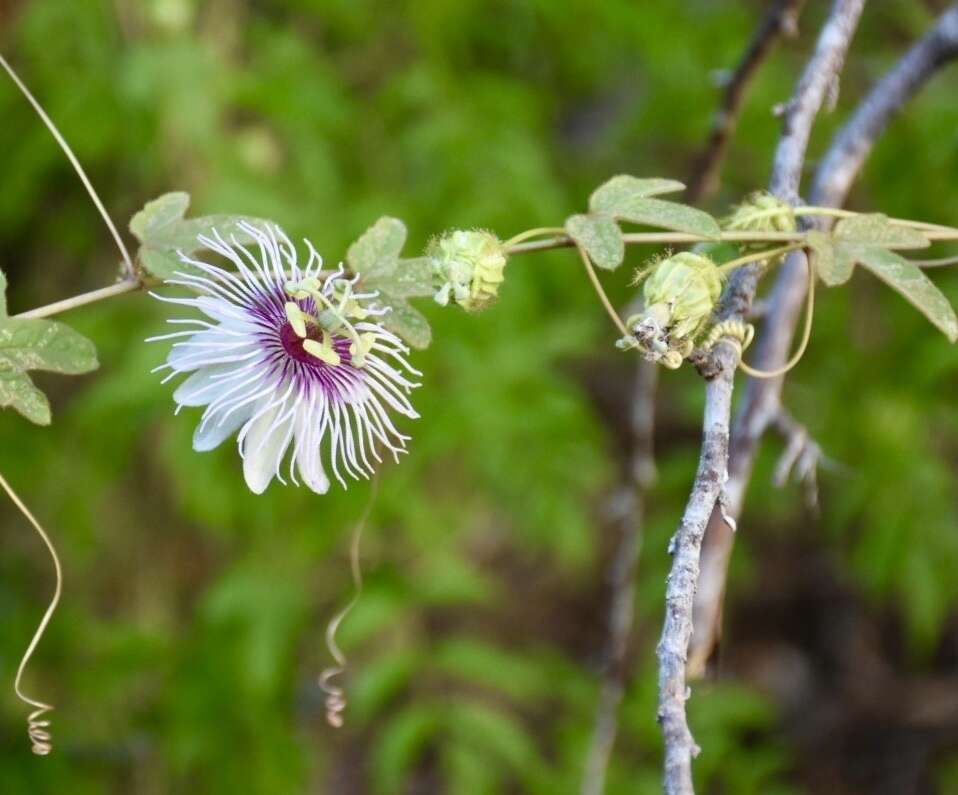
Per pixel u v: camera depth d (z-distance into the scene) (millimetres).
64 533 831
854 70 833
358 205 764
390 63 841
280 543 773
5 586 834
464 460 813
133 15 757
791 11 642
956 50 618
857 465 803
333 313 540
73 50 779
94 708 824
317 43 850
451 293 542
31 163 768
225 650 793
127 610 852
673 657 489
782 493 830
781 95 827
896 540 800
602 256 541
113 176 815
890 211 787
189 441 755
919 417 806
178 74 745
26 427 812
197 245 547
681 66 849
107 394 726
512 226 776
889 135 783
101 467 817
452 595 750
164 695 815
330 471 757
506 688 748
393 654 747
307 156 771
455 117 799
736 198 865
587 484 787
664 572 800
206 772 816
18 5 790
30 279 847
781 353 614
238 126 828
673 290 522
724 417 518
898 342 804
